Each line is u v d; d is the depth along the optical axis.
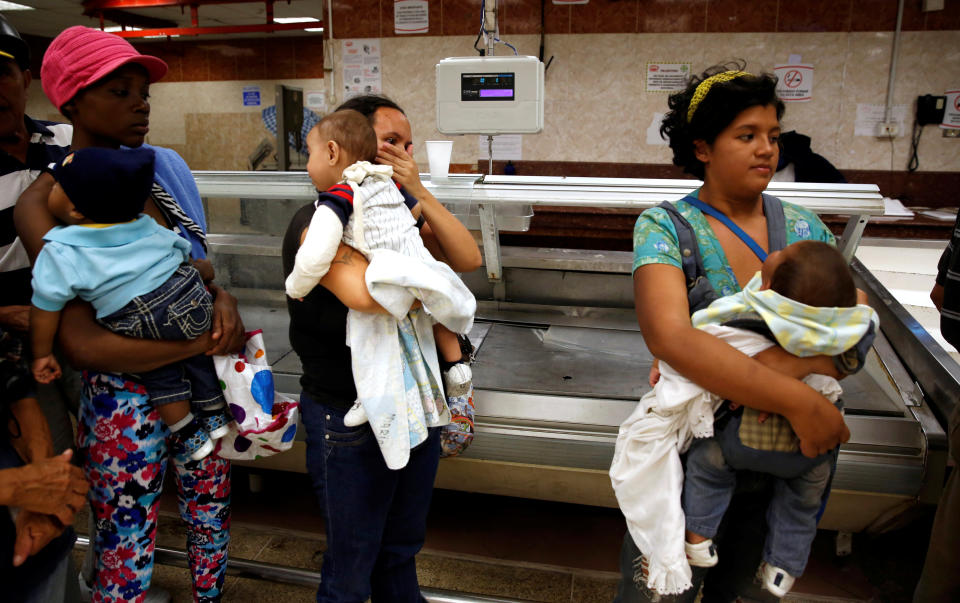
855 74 4.09
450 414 1.47
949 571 1.41
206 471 1.56
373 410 1.24
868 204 1.66
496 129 2.05
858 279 2.50
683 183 1.81
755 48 4.12
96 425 1.40
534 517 2.34
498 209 2.08
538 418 1.91
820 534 2.22
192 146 8.02
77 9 6.52
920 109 4.05
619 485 1.28
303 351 1.36
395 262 1.18
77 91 1.33
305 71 7.45
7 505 1.17
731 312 1.13
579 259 2.54
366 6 4.38
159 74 1.44
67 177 1.23
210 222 2.31
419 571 2.05
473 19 4.28
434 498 2.46
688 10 4.11
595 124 4.38
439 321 1.28
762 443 1.13
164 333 1.33
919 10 3.92
